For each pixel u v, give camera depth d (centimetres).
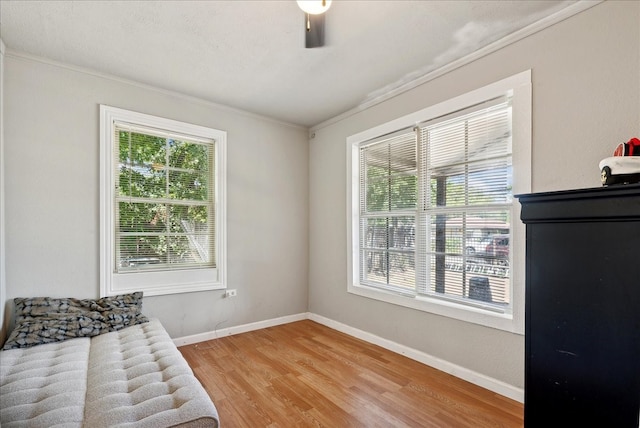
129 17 198
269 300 378
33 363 182
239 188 357
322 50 236
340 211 368
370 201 338
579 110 186
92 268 266
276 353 292
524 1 183
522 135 209
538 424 111
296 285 404
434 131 273
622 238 94
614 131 174
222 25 206
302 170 413
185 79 284
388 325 304
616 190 94
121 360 188
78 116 263
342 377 244
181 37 220
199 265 330
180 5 187
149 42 226
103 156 272
